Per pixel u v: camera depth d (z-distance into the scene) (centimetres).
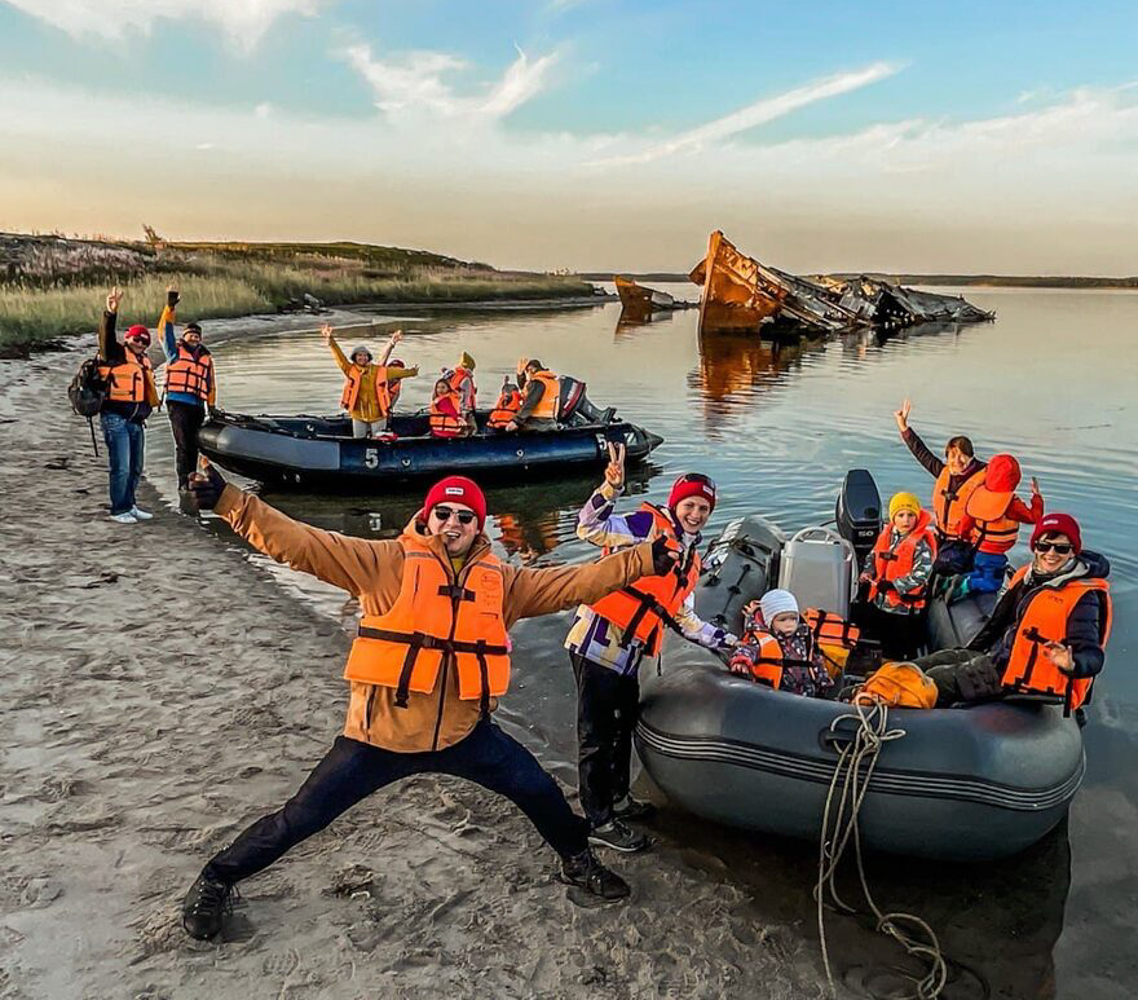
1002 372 2434
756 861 393
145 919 326
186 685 514
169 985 298
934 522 634
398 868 369
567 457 1159
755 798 368
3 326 2105
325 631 612
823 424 1552
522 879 368
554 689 550
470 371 1203
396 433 1230
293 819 312
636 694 398
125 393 819
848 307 4469
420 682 296
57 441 1173
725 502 1022
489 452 1110
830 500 1032
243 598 662
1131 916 362
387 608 300
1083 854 402
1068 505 1019
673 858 392
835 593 558
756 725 368
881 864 394
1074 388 2073
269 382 1925
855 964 332
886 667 396
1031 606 385
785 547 582
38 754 431
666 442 1389
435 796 424
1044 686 381
